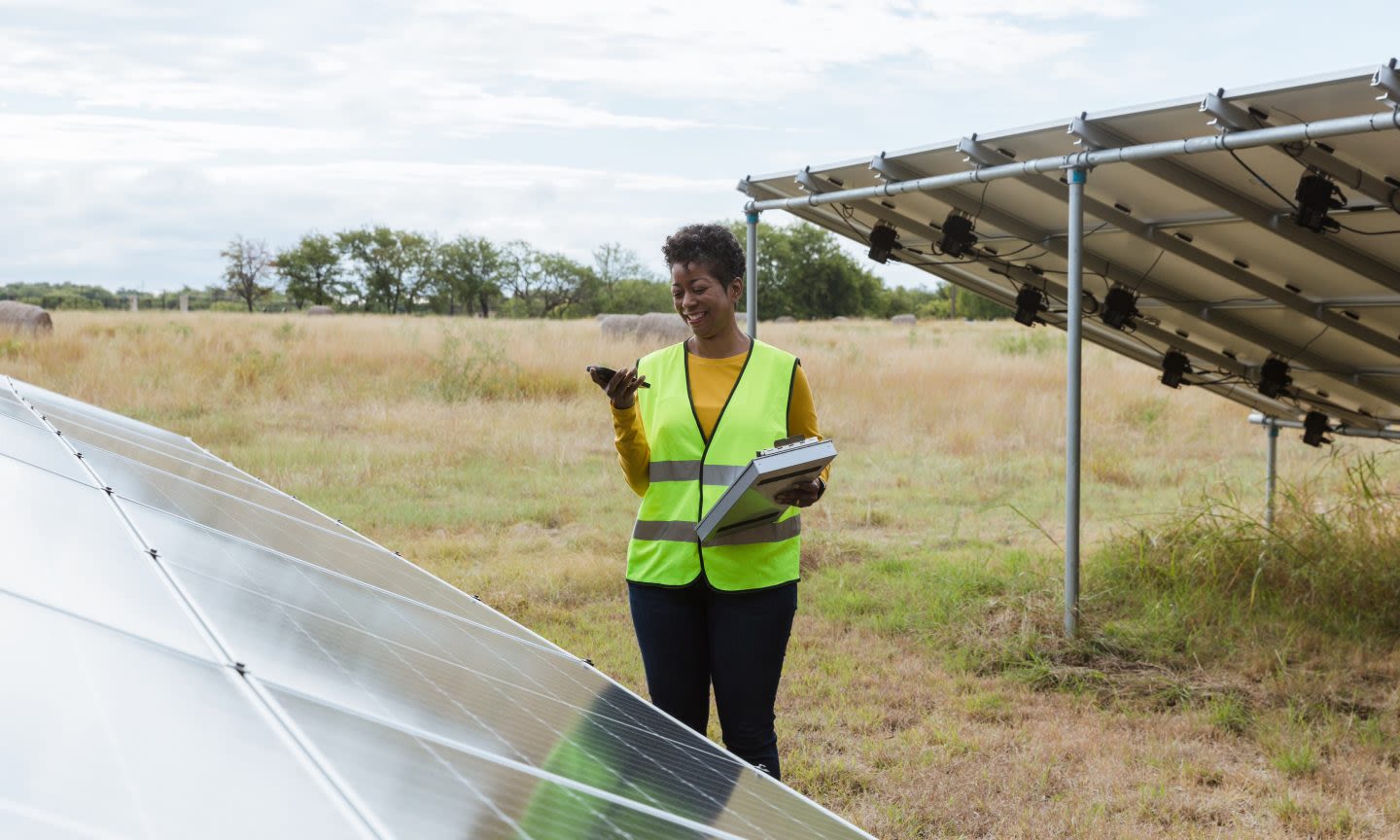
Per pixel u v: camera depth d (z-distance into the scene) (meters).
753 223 8.01
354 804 1.03
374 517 9.01
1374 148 4.48
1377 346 6.73
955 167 6.50
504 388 16.28
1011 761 4.61
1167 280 7.18
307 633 1.72
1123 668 5.82
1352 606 6.69
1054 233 7.19
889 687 5.50
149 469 3.18
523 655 2.48
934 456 12.84
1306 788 4.40
